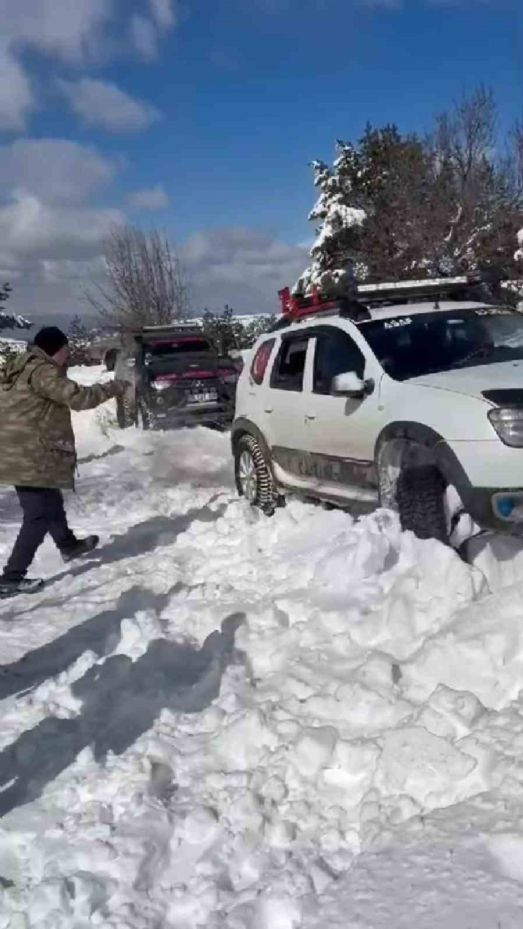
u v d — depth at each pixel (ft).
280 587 18.61
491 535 17.53
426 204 70.38
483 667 12.76
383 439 19.71
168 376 47.39
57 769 12.50
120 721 13.73
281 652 15.21
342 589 17.13
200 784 11.64
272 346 26.68
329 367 23.06
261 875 9.73
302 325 25.39
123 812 11.13
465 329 22.15
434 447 18.12
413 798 10.44
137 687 14.82
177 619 17.93
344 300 23.63
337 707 12.71
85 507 30.60
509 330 22.36
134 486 34.22
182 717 13.65
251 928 8.78
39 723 13.87
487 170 71.15
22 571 21.11
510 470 16.92
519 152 71.61
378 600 16.39
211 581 20.24
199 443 43.01
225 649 15.75
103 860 10.15
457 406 17.93
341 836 10.18
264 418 26.07
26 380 20.70
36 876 10.36
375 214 77.46
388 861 9.05
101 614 18.99
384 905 8.39
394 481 19.57
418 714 11.69
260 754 12.10
